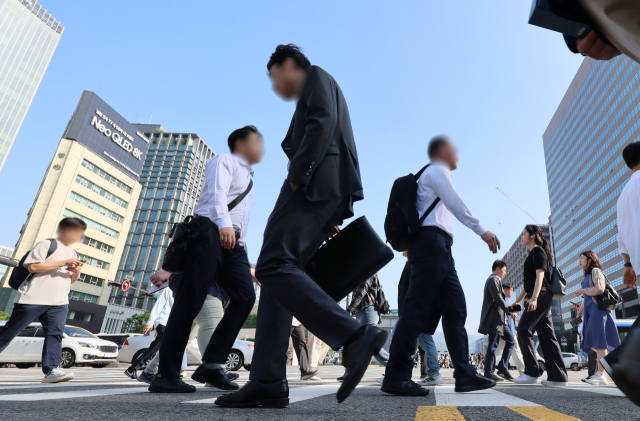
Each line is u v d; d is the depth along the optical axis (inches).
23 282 144.7
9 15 3294.8
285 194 66.4
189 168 4195.4
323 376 275.3
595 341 164.7
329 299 58.3
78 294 2321.6
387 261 69.9
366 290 209.2
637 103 2488.9
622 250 115.8
